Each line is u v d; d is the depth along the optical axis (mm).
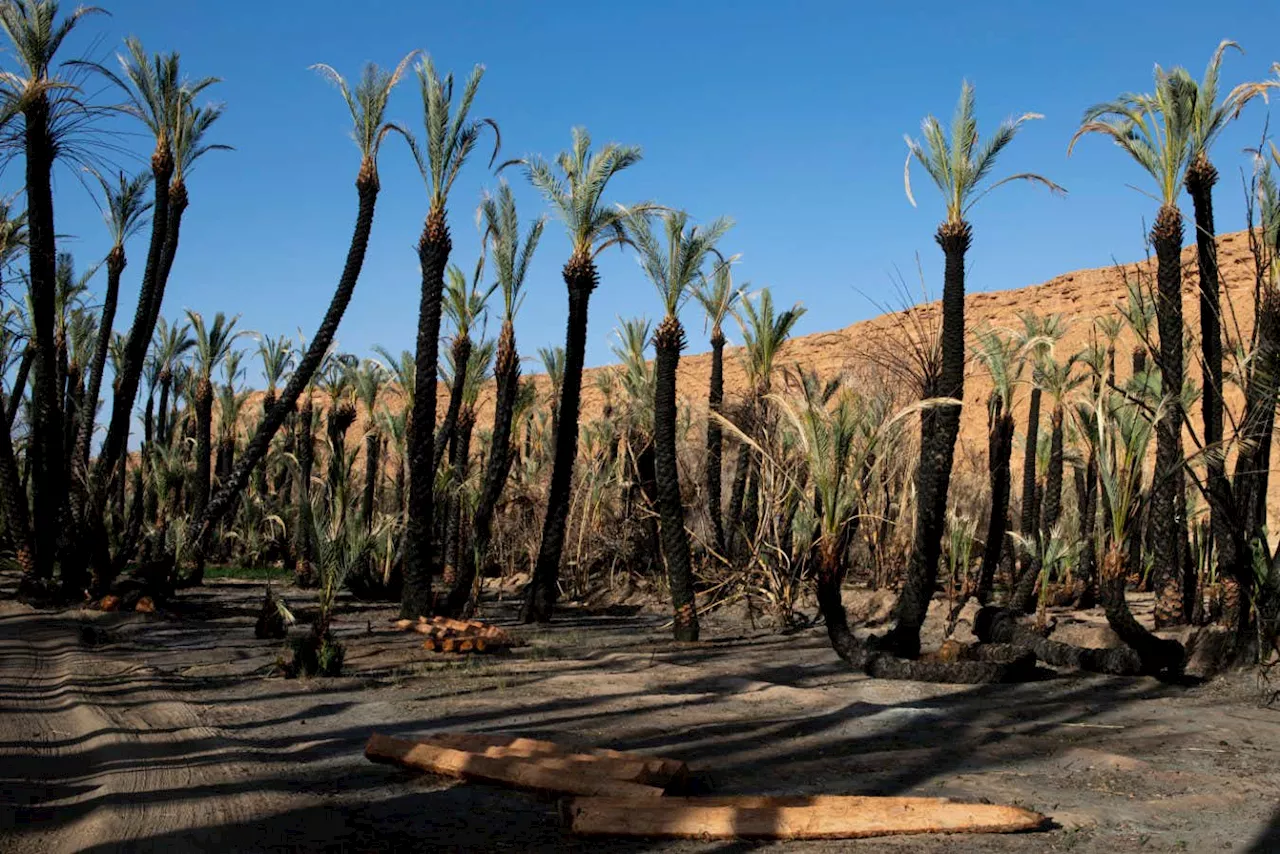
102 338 22078
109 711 9453
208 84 21531
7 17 18250
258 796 6637
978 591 19312
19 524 20516
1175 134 13555
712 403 23250
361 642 15680
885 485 20406
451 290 23844
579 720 9727
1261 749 8688
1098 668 13172
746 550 22562
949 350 13547
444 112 17781
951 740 8977
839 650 13375
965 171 13500
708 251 17031
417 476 18125
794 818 6074
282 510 37438
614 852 5738
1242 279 44281
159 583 21266
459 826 6195
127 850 5375
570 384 19609
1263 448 13664
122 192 22406
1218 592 16922
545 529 20344
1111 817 6543
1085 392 18188
